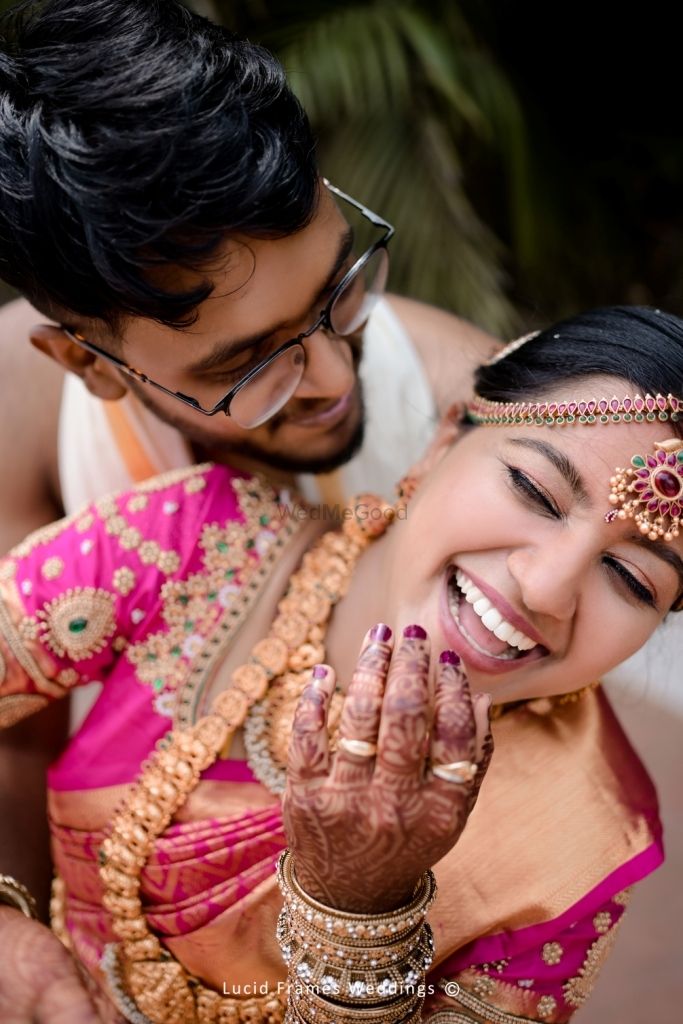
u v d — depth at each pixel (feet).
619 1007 5.88
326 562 3.65
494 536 3.10
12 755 4.07
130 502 3.70
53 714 4.22
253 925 3.24
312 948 2.79
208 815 3.35
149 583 3.58
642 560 3.05
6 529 4.43
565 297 9.68
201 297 2.92
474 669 3.22
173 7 3.09
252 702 3.44
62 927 3.93
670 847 6.83
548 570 2.97
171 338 3.14
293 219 2.90
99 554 3.59
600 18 9.55
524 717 3.54
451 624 3.24
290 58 7.76
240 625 3.58
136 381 3.58
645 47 9.64
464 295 8.09
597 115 9.90
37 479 4.52
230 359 3.19
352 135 8.13
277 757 3.40
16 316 4.62
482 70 8.47
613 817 3.40
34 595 3.53
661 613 3.20
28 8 3.19
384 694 2.68
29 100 2.93
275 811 3.29
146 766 3.43
